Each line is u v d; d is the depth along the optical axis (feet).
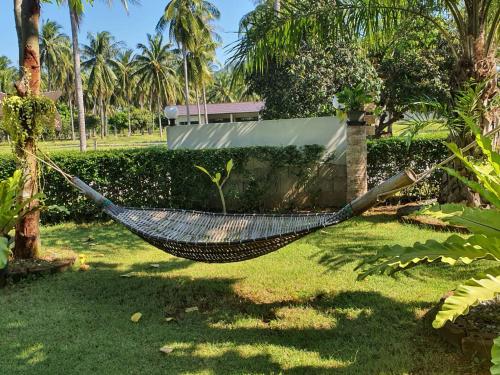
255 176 23.38
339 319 9.99
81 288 12.44
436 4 18.38
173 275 13.52
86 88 142.20
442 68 36.04
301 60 34.19
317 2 18.11
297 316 10.25
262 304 11.07
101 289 12.35
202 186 23.03
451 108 18.13
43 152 14.25
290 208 23.57
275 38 18.44
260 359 8.34
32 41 14.02
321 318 10.09
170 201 23.22
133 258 15.55
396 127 47.52
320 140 23.67
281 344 8.93
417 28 21.90
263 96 38.34
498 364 5.20
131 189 22.99
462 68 17.69
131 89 155.02
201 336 9.36
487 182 7.04
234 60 19.06
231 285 12.44
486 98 17.15
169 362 8.28
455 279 12.05
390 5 18.30
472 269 12.63
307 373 7.81
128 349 8.80
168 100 134.92
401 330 9.30
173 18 85.05
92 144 110.11
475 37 17.28
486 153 6.64
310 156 22.84
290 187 23.45
